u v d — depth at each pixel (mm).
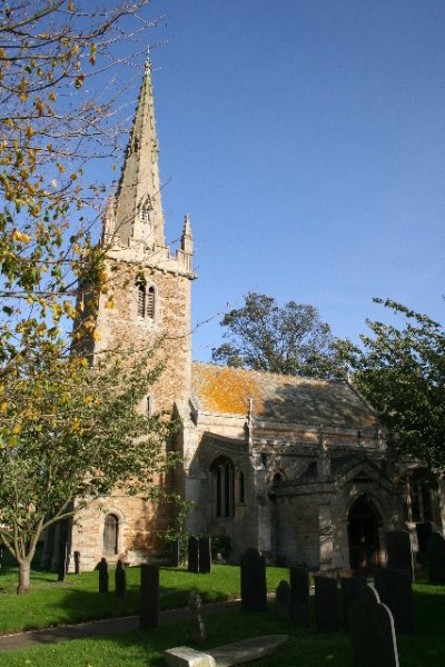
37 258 9484
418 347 23672
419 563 26938
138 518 33688
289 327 59812
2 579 27109
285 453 35156
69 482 21828
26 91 8898
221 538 32125
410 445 24719
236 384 41625
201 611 18172
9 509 21328
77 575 27875
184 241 40625
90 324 10141
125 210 39156
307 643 12516
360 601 10453
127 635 14539
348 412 43031
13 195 9078
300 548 29406
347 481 29312
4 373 9453
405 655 11055
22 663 12086
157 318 37906
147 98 43062
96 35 8719
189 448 35156
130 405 23375
